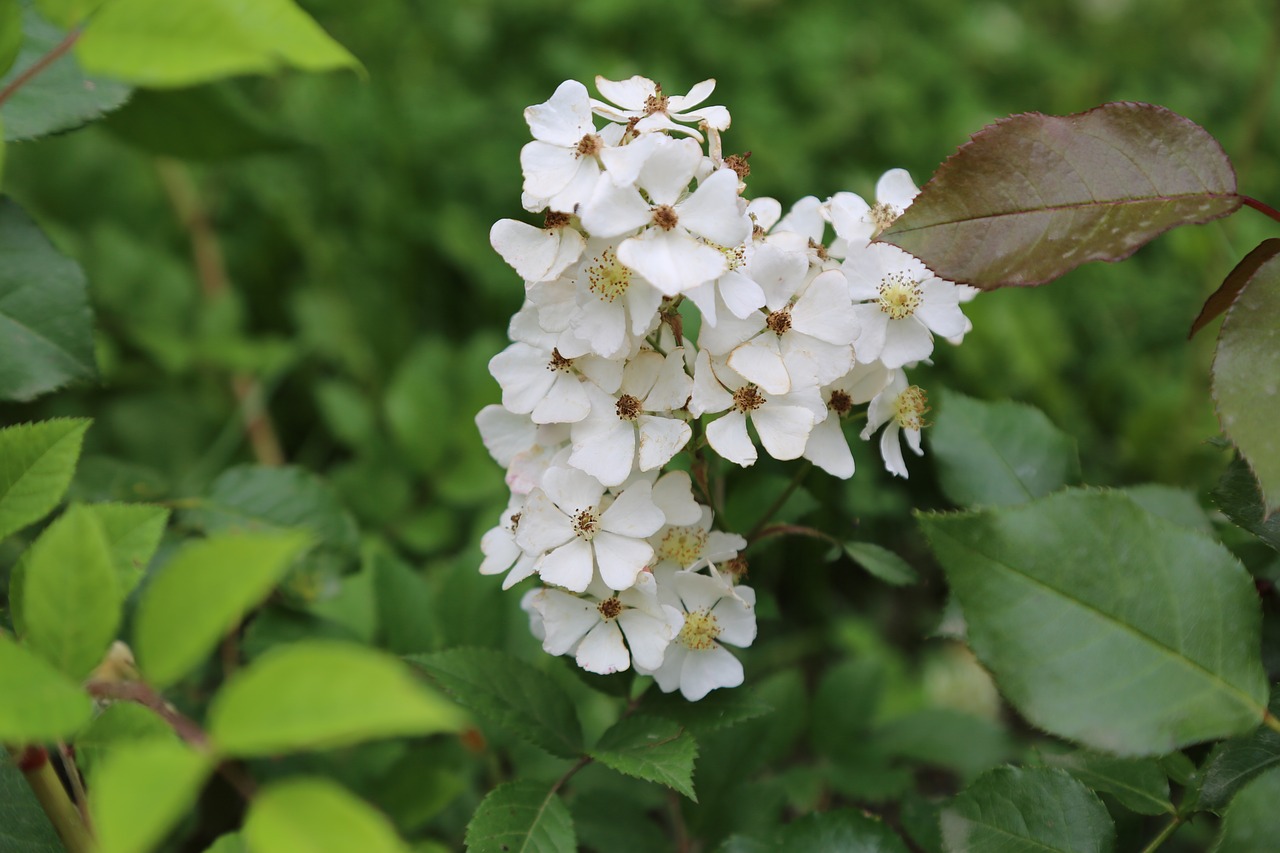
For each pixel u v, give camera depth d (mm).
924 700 548
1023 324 646
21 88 377
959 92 822
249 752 277
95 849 337
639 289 361
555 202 362
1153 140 341
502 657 389
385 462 563
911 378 608
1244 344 328
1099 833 356
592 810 431
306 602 438
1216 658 331
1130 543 333
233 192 713
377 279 692
